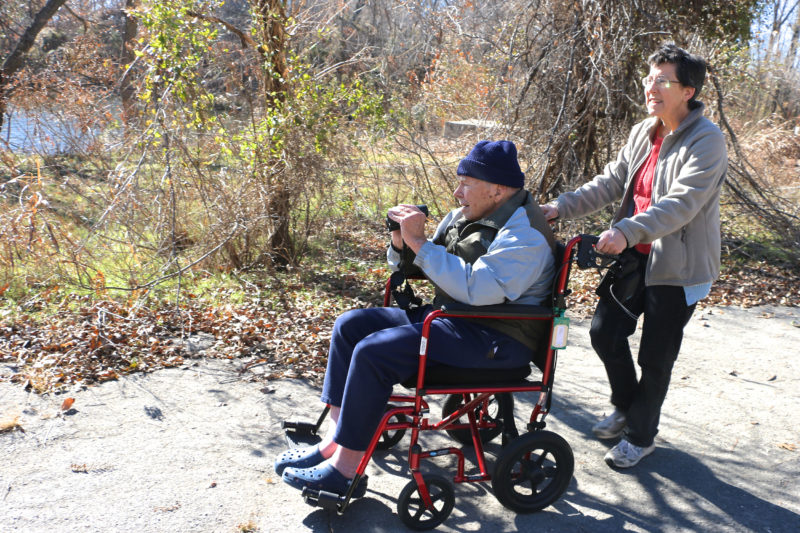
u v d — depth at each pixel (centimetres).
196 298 526
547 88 760
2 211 541
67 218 594
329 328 484
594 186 336
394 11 1229
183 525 257
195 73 571
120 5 1477
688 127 291
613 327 312
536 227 268
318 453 277
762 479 314
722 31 882
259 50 601
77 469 290
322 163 617
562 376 430
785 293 654
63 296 507
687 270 293
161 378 388
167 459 304
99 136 662
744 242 797
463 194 271
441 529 266
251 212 593
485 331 264
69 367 388
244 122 616
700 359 470
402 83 969
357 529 261
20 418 330
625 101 801
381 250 713
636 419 313
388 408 270
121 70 884
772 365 462
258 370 409
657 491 301
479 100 859
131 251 567
